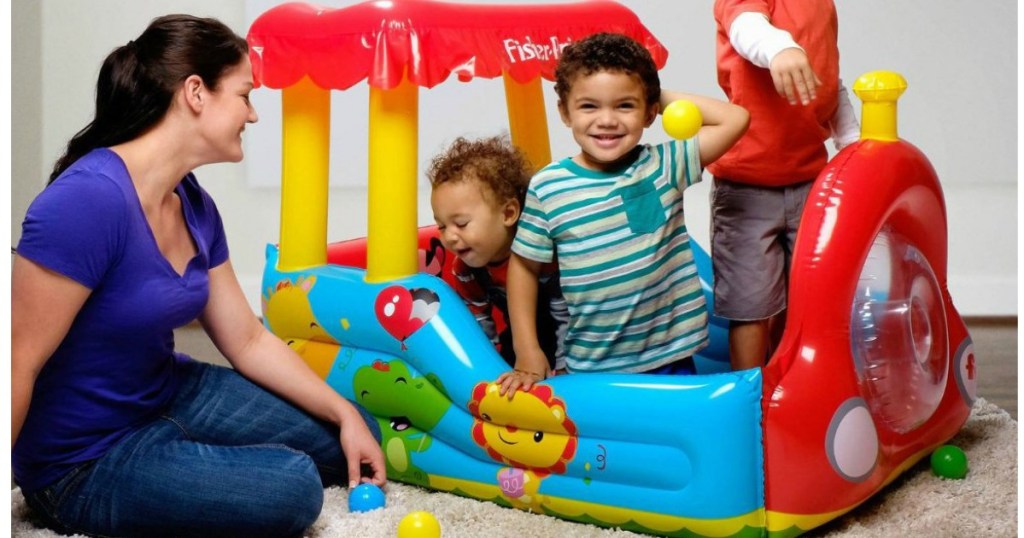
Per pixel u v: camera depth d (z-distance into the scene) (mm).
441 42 1432
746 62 1571
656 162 1388
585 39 1378
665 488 1304
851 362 1327
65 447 1306
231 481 1289
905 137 2676
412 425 1517
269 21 1546
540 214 1389
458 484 1470
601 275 1374
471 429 1437
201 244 1357
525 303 1416
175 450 1318
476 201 1446
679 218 1410
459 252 1482
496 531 1347
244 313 1453
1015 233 2699
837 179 1351
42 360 1235
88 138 1301
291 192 1643
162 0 2758
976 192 2695
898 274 1417
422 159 2758
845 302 1315
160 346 1332
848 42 2633
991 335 2510
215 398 1421
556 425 1359
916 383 1429
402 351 1496
